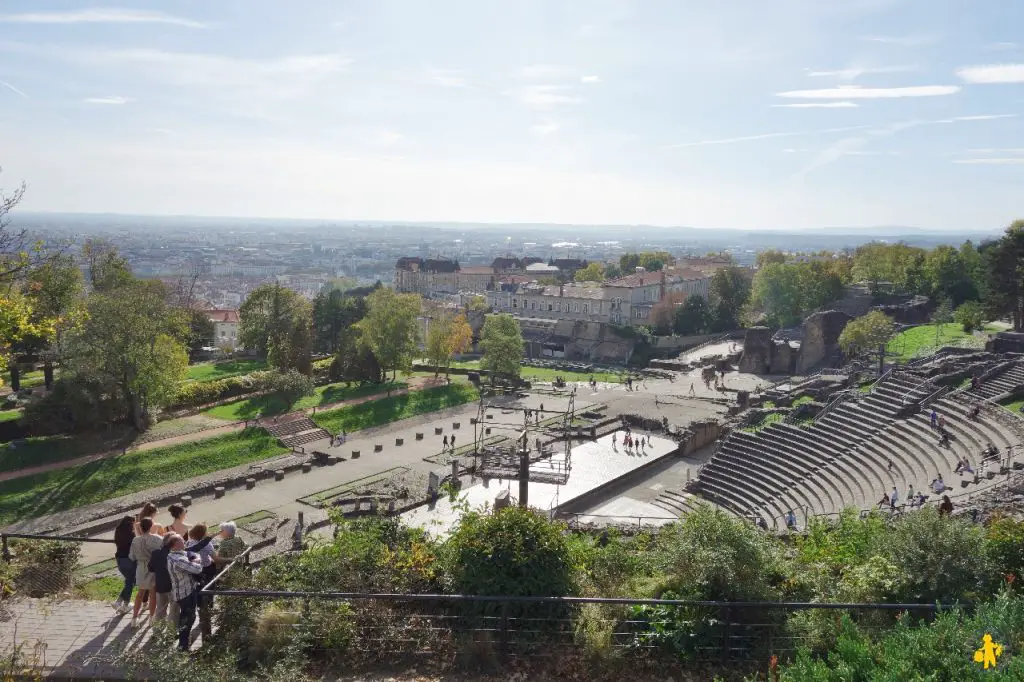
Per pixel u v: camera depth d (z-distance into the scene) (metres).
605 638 15.47
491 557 16.67
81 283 90.00
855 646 13.70
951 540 17.03
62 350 71.19
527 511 18.28
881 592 16.64
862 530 22.52
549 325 161.12
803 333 112.44
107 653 14.93
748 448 66.25
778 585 17.83
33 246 40.06
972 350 82.88
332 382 106.62
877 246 173.75
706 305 157.38
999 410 55.31
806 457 61.97
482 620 16.14
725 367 121.06
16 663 14.00
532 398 105.62
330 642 15.49
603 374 128.62
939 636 13.49
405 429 89.94
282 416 85.56
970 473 46.31
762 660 15.45
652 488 66.81
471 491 65.50
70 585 20.48
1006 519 20.42
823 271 146.50
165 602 15.85
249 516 60.47
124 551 18.06
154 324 75.00
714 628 15.96
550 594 16.48
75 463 65.62
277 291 119.19
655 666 15.50
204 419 80.75
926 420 58.88
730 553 16.92
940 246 139.25
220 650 14.95
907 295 130.25
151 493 64.06
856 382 80.81
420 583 17.23
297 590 16.55
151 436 73.06
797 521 50.81
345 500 63.44
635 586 18.03
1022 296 90.00
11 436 68.69
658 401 100.00
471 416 96.44
